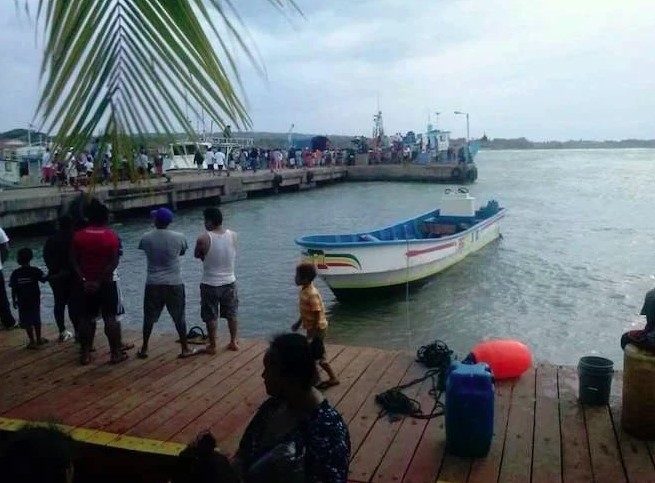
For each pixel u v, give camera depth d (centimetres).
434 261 1466
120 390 577
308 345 256
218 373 621
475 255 1766
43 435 172
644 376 463
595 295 1362
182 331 662
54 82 131
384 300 1345
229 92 133
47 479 162
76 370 630
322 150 5475
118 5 134
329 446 246
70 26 132
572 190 4259
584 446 463
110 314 637
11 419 509
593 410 527
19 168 2466
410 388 584
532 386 582
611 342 1067
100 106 134
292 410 253
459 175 4825
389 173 4962
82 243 614
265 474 241
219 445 464
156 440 473
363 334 1132
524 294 1378
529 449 459
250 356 674
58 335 745
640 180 5359
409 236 1688
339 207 3234
